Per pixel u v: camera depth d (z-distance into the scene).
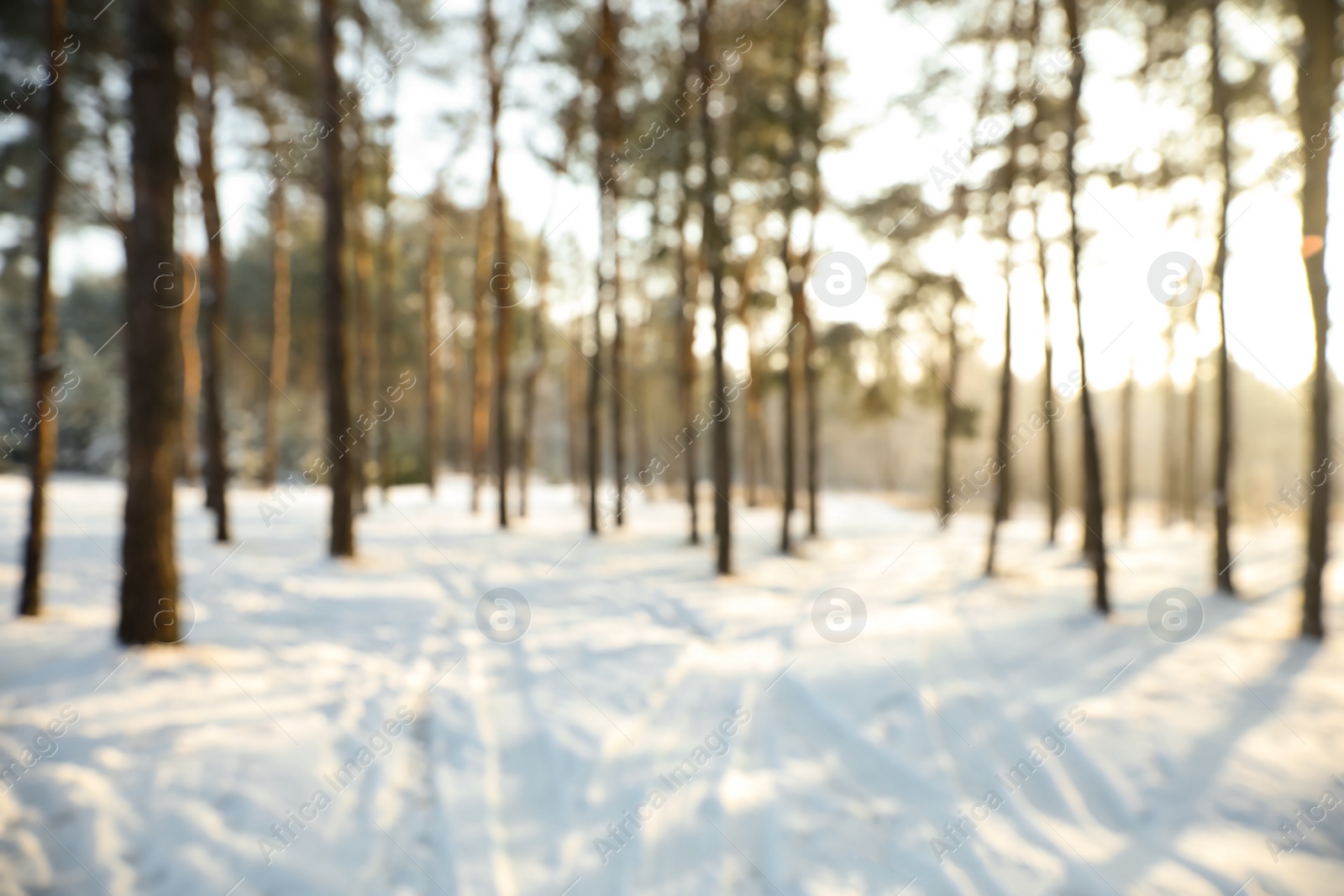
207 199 12.95
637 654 6.98
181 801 3.72
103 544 11.17
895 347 16.30
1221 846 3.83
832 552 15.38
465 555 12.71
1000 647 7.42
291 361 33.00
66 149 13.56
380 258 22.28
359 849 3.54
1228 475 10.41
